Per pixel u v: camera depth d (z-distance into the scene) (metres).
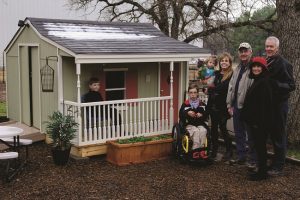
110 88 8.97
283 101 6.38
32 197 5.68
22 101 9.94
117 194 5.84
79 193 5.86
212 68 10.01
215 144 7.61
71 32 8.83
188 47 9.12
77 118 7.55
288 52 8.38
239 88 6.73
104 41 8.37
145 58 8.10
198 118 7.45
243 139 7.11
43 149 8.31
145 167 7.20
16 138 7.39
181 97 9.78
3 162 7.22
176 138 7.53
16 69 10.09
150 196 5.77
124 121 8.77
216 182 6.36
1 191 5.90
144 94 9.52
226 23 17.62
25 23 9.12
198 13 17.75
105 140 7.78
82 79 8.45
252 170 6.86
